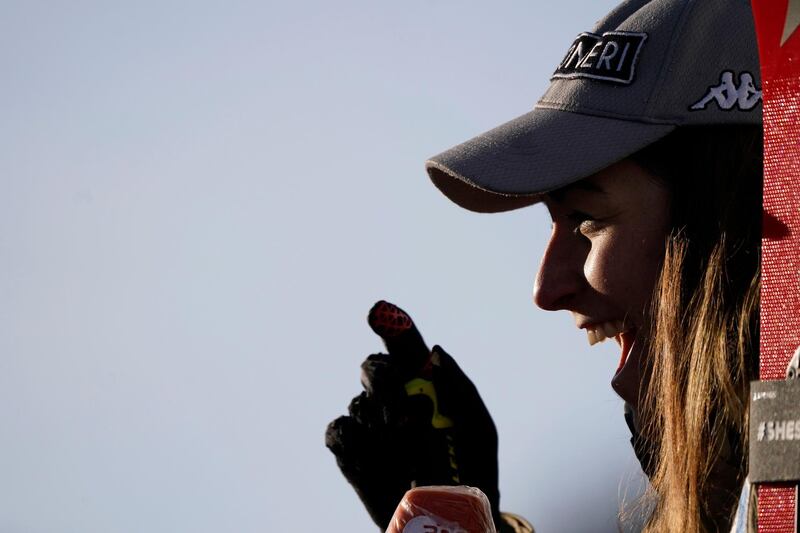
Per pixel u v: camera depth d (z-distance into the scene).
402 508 5.27
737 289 5.71
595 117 6.27
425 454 9.58
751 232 5.82
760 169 5.93
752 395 4.01
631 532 6.96
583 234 6.34
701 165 6.02
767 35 4.50
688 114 6.04
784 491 3.93
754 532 4.18
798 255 4.30
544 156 6.20
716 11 6.23
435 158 6.49
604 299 6.29
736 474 5.52
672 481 5.57
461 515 5.20
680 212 6.04
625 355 6.40
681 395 5.66
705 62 6.13
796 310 4.27
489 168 6.23
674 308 5.77
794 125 4.39
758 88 6.05
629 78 6.25
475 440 9.73
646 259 6.13
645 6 6.52
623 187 6.14
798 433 3.88
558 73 6.70
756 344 5.52
